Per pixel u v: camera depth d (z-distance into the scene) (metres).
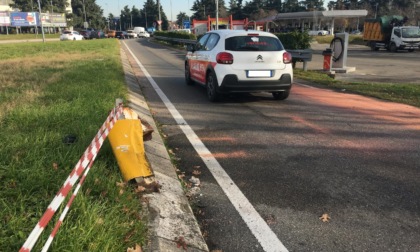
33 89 8.26
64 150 4.08
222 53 7.95
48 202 3.02
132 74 13.52
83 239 2.53
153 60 20.48
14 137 4.46
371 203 3.69
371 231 3.20
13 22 78.50
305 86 11.55
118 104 3.97
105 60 16.22
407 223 3.33
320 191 3.94
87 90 7.86
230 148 5.30
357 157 4.95
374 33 33.62
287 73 8.19
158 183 3.84
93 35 64.12
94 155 2.63
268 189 3.99
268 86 8.07
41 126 5.11
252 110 7.80
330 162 4.77
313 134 6.01
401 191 3.96
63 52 23.42
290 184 4.11
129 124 3.86
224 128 6.35
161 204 3.41
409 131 6.21
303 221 3.35
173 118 7.05
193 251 2.87
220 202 3.71
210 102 8.61
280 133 6.05
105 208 3.01
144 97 9.15
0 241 2.45
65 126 5.13
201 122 6.77
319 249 2.95
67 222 2.67
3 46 34.03
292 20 72.81
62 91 7.79
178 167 4.61
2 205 2.90
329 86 11.46
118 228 2.76
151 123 6.46
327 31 73.38
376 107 8.20
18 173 3.41
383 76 14.41
